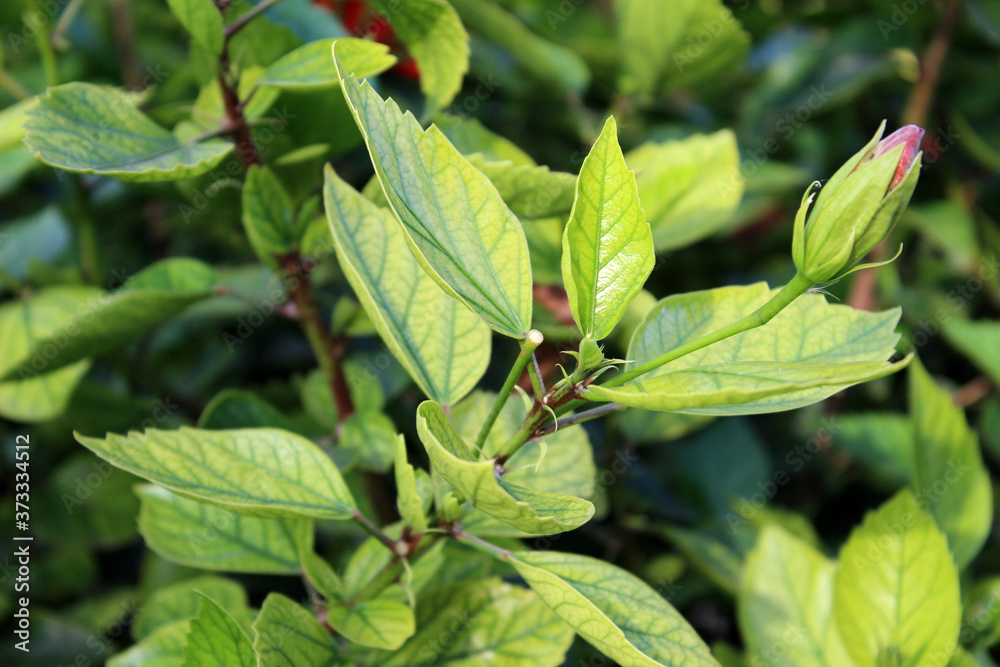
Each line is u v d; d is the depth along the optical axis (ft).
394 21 2.16
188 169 1.99
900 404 3.39
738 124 3.67
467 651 2.04
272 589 2.85
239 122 2.14
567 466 2.11
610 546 2.78
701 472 3.09
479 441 1.82
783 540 2.37
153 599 2.26
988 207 3.51
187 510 2.14
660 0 2.79
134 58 3.32
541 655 2.03
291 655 1.94
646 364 1.78
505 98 3.45
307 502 1.95
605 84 3.55
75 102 2.01
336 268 3.06
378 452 2.26
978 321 3.46
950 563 2.16
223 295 2.27
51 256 2.96
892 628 2.19
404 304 1.99
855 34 3.42
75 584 2.94
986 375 3.27
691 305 1.92
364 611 1.99
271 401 2.93
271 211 2.17
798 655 2.28
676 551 2.96
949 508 2.37
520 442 1.81
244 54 2.22
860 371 1.70
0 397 2.40
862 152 1.71
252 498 1.94
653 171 2.55
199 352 3.19
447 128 2.32
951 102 3.39
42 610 2.79
